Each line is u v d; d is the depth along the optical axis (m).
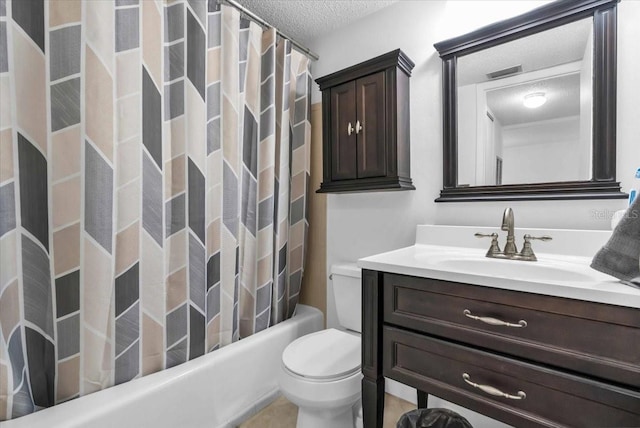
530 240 1.17
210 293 1.40
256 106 1.61
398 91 1.46
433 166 1.51
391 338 1.01
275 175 1.74
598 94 1.12
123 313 1.11
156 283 1.19
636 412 0.65
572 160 1.18
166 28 1.23
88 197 1.00
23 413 0.94
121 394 1.05
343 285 1.61
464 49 1.40
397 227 1.63
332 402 1.11
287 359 1.24
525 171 1.27
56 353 0.99
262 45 1.66
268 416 1.45
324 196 1.95
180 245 1.26
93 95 1.00
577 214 1.16
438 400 1.46
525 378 0.78
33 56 0.93
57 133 0.96
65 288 0.99
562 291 0.73
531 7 1.27
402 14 1.62
